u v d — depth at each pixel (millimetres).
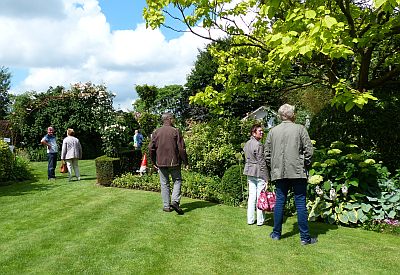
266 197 5980
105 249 5027
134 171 12078
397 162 7289
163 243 5227
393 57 8688
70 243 5336
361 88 8141
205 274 4168
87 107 22453
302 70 8961
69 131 11852
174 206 6891
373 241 5316
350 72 9617
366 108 7594
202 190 8742
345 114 7746
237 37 8898
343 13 6656
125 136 11594
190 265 4426
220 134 10562
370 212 6234
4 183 11156
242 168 8359
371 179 6520
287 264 4418
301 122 19281
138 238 5473
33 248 5160
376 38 6664
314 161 6969
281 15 7016
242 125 10500
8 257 4828
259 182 6113
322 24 4617
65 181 11812
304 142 5059
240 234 5633
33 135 21938
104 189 10062
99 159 10766
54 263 4570
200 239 5395
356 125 7582
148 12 7047
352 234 5688
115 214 7012
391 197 6277
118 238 5496
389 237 5578
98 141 22953
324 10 5098
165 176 7160
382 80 8109
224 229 5902
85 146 22438
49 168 12359
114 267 4410
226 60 9609
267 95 9898
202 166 10531
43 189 10281
